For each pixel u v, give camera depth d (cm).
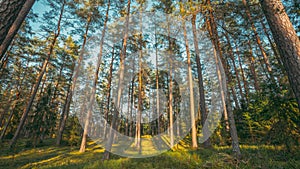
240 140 859
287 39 279
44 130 1586
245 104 996
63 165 681
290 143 461
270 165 394
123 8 1123
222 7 598
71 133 1402
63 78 2000
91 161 703
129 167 510
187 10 499
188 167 464
